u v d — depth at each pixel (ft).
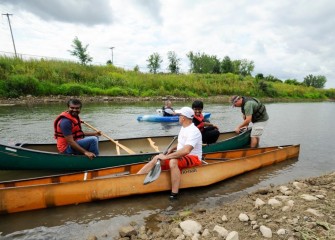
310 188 13.58
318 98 133.39
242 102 22.50
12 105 49.60
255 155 18.01
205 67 163.63
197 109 20.56
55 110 44.78
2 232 10.34
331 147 25.31
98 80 74.84
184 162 13.93
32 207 11.76
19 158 15.25
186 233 9.76
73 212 11.98
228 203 13.14
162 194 14.23
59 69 70.85
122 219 11.63
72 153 16.65
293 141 27.81
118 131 30.73
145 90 79.10
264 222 9.88
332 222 9.52
